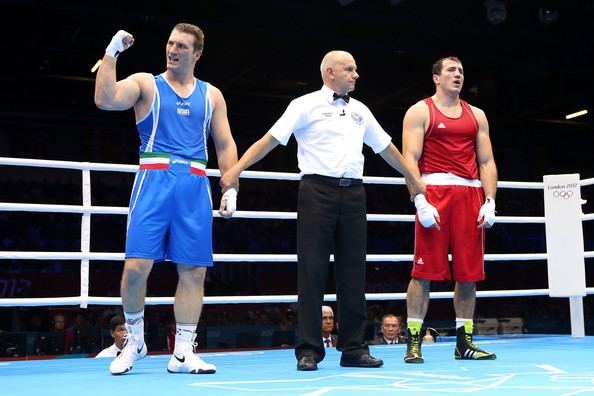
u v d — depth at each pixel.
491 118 19.44
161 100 3.18
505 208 19.22
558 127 20.27
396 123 19.83
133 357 3.24
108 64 2.99
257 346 10.07
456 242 3.82
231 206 3.26
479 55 15.17
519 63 15.66
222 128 3.41
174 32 3.22
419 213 3.73
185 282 3.25
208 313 12.45
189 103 3.23
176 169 3.17
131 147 18.11
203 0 12.89
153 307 12.20
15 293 11.61
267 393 2.47
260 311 12.67
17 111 16.97
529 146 20.44
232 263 14.33
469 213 3.84
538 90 17.69
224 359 4.04
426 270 3.77
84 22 13.67
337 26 13.77
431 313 13.30
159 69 16.03
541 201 19.94
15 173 16.70
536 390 2.51
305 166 3.51
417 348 3.73
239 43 14.98
